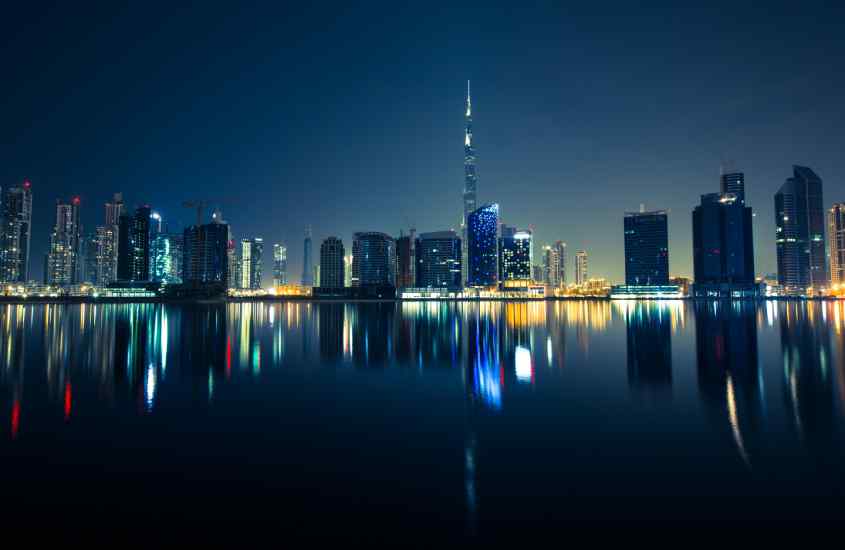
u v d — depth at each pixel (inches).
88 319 3860.7
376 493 484.7
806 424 732.7
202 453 605.9
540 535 399.2
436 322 3740.2
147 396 951.6
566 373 1236.5
